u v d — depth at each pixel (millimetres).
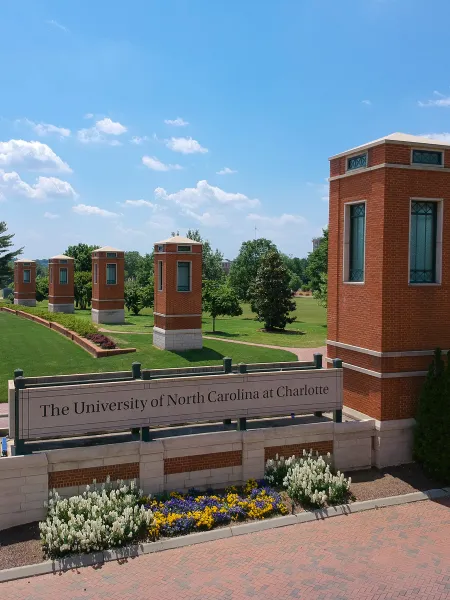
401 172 12273
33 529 9750
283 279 39719
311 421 12734
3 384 19922
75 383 10898
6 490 9789
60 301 51438
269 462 11695
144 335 31672
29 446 10656
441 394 11938
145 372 11000
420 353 12656
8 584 8250
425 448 12062
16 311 43469
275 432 11836
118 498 10242
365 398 13055
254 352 26906
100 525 9188
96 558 8898
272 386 11867
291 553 9133
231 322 47375
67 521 9539
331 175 14195
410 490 11570
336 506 10742
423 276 12883
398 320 12469
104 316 40375
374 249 12555
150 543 9305
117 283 40719
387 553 9156
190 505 10297
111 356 24797
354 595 7984
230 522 10070
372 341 12703
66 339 29578
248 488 11203
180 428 12133
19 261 58781
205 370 12250
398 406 12625
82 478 10375
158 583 8281
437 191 12609
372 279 12664
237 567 8703
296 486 10891
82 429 10430
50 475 10164
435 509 10820
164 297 26062
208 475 11273
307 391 12164
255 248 68312
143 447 10711
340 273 13922
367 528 10016
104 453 10477
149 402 10914
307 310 64812
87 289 59094
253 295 40438
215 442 11258
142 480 10758
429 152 12539
